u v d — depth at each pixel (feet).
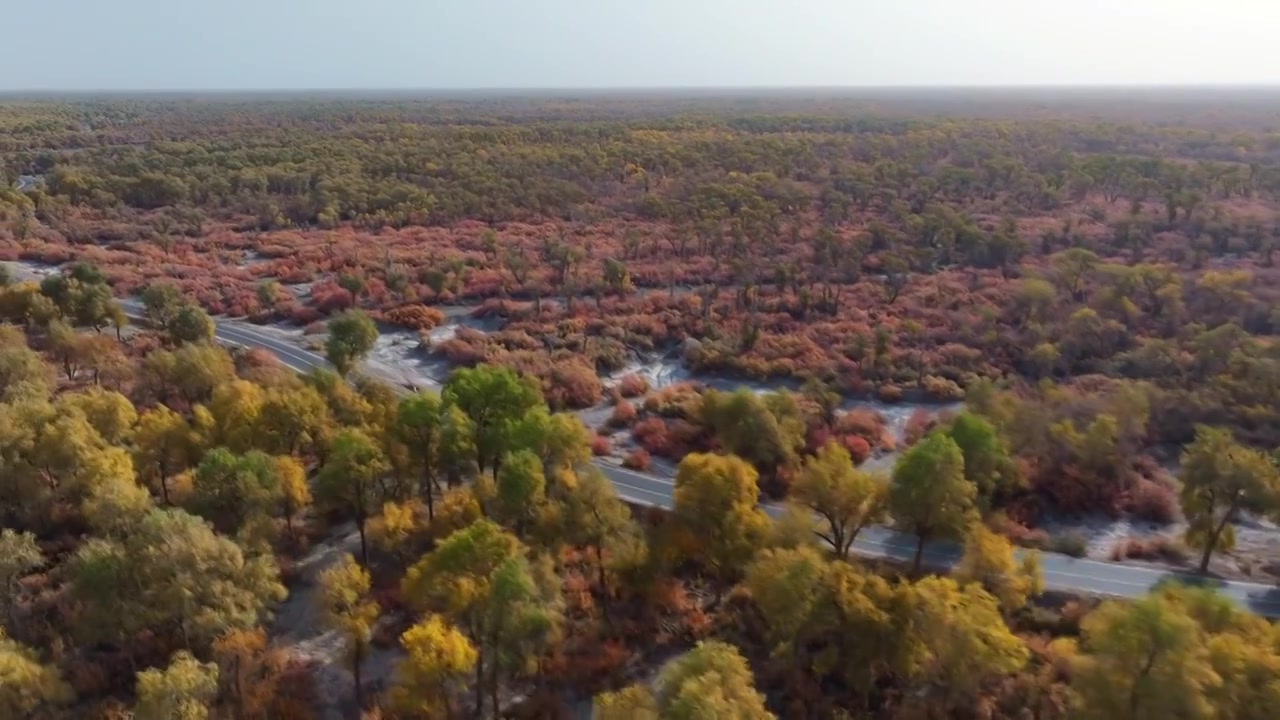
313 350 335.47
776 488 228.02
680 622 173.78
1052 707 147.54
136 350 307.99
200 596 148.05
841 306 391.24
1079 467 232.94
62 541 186.29
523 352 330.75
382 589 179.73
